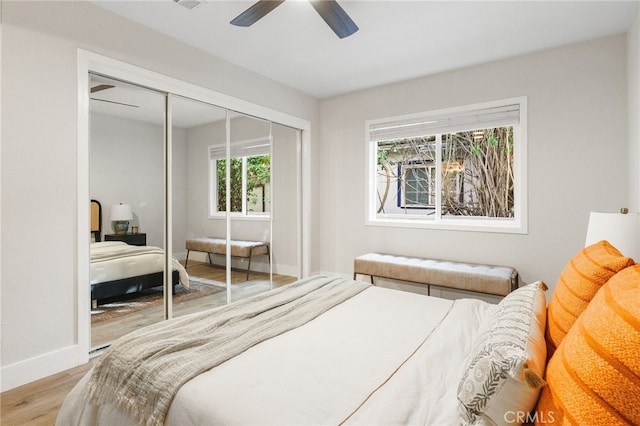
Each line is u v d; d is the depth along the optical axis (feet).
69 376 7.16
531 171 10.90
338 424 2.95
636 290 2.16
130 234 9.14
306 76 12.87
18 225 6.84
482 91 11.75
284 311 5.85
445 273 10.88
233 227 12.10
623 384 1.85
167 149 9.96
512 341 2.93
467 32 9.56
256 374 3.80
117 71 8.56
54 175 7.34
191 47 10.32
